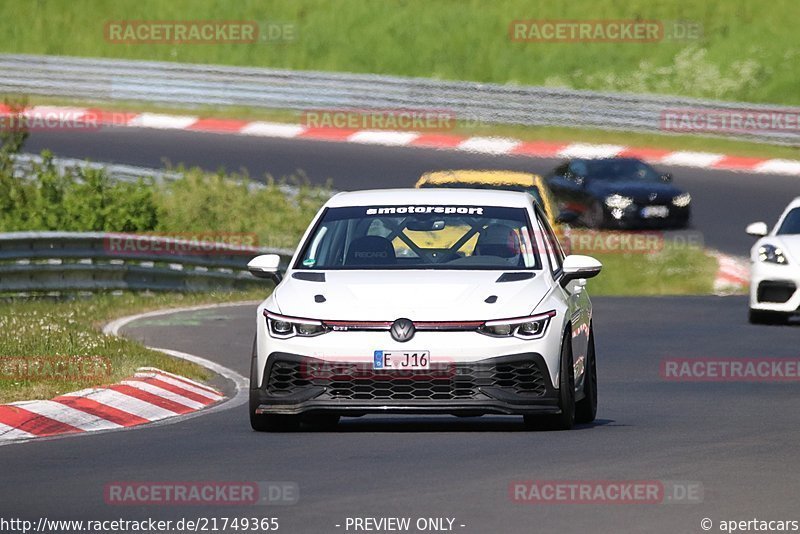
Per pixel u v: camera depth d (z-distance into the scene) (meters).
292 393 39.66
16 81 170.25
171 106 166.75
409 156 145.25
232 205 119.06
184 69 166.50
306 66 187.88
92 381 48.09
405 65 185.25
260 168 139.12
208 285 92.38
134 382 48.59
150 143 149.75
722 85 171.50
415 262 42.47
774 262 76.44
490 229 43.19
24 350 53.56
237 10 196.62
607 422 43.69
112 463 35.19
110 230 103.62
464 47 185.75
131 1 199.88
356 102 158.50
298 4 196.12
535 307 39.94
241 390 52.62
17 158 119.50
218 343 66.38
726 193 132.62
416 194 44.97
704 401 49.69
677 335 71.75
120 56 193.75
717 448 37.38
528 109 154.00
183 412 47.28
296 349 39.50
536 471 33.47
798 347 66.56
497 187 74.88
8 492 31.25
